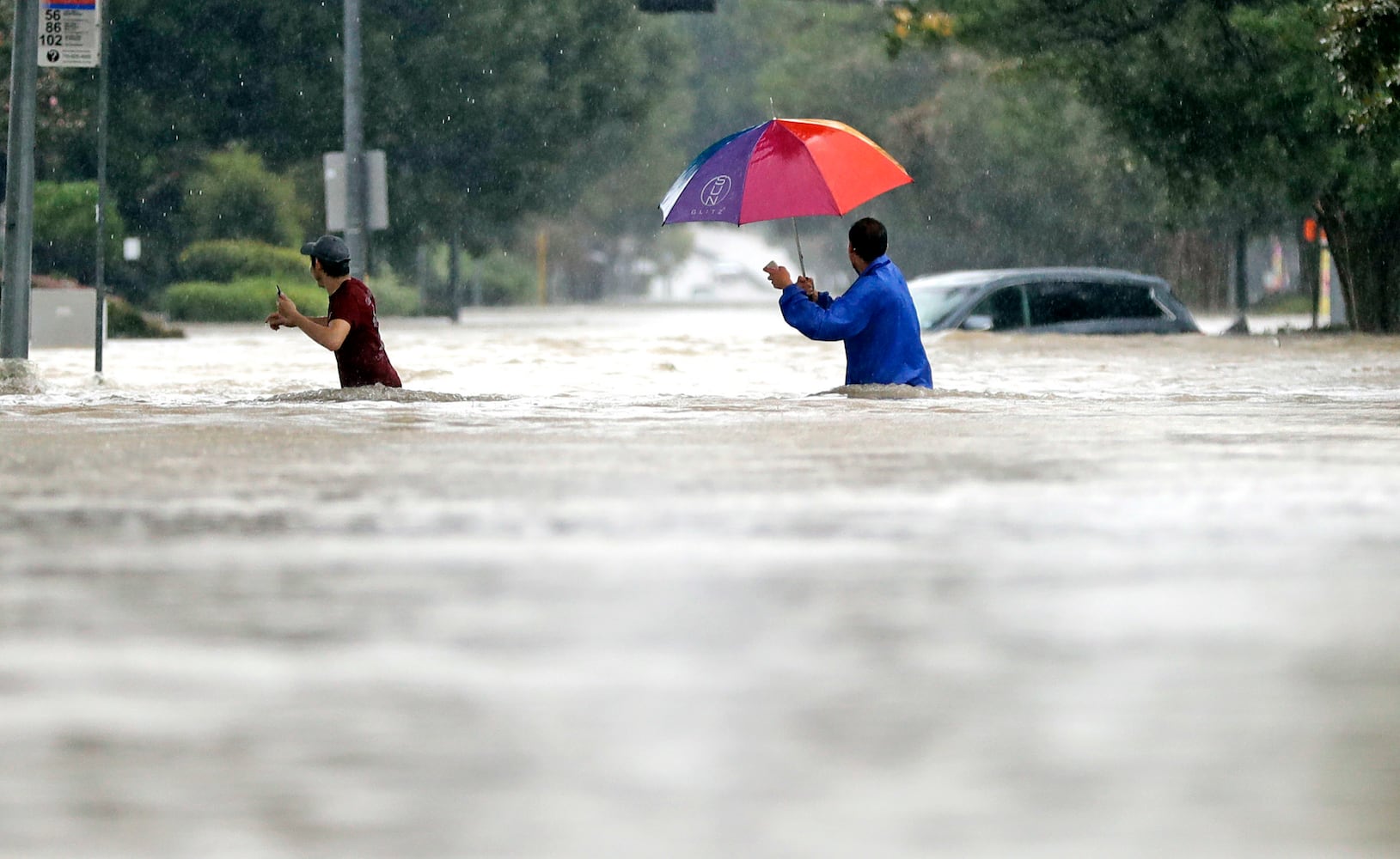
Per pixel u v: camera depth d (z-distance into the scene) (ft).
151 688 30.96
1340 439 94.43
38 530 55.52
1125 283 284.82
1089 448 88.69
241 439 95.61
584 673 32.45
